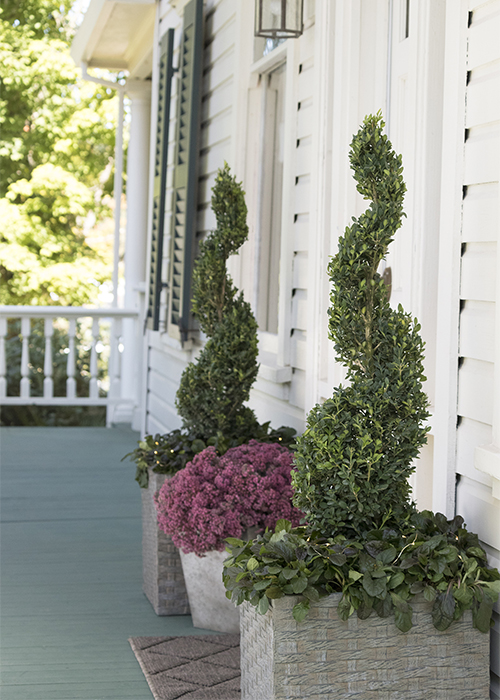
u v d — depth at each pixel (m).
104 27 7.15
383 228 2.12
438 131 2.67
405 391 2.13
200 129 5.41
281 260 3.83
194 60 5.12
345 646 2.03
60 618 3.15
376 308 2.18
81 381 9.83
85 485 5.45
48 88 13.91
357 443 2.11
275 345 4.07
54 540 4.21
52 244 13.73
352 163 2.20
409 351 2.15
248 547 2.26
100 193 15.23
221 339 3.33
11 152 13.73
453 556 2.02
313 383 3.42
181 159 5.34
